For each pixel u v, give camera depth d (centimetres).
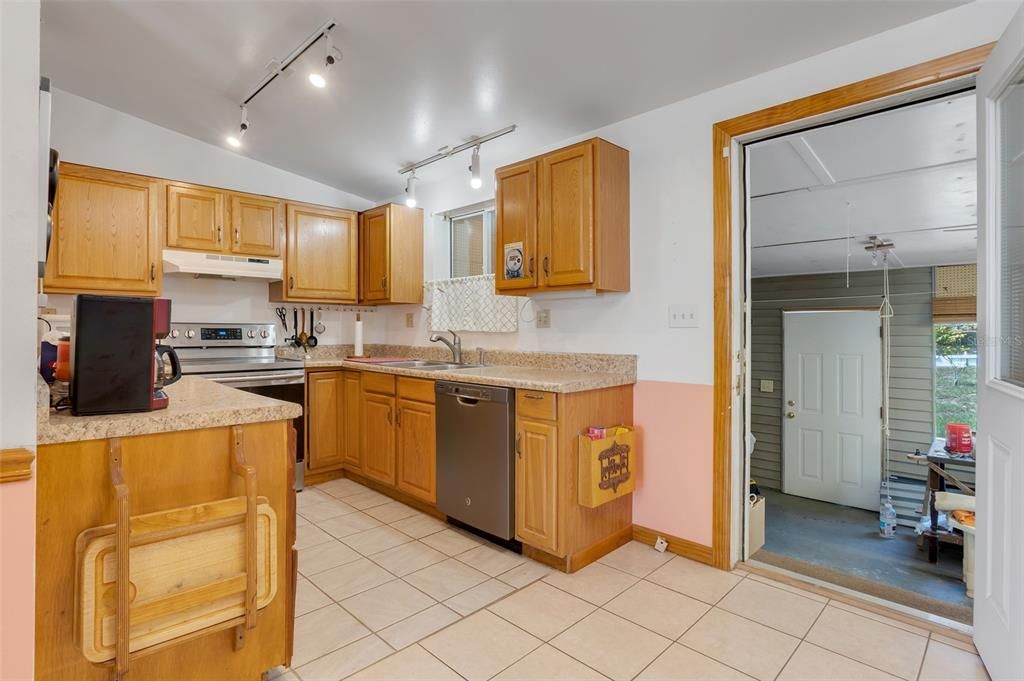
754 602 204
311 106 294
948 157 246
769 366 529
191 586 126
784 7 181
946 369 455
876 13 180
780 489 514
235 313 382
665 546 253
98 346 128
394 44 227
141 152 336
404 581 221
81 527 120
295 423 352
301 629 184
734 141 233
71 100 310
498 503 249
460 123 297
